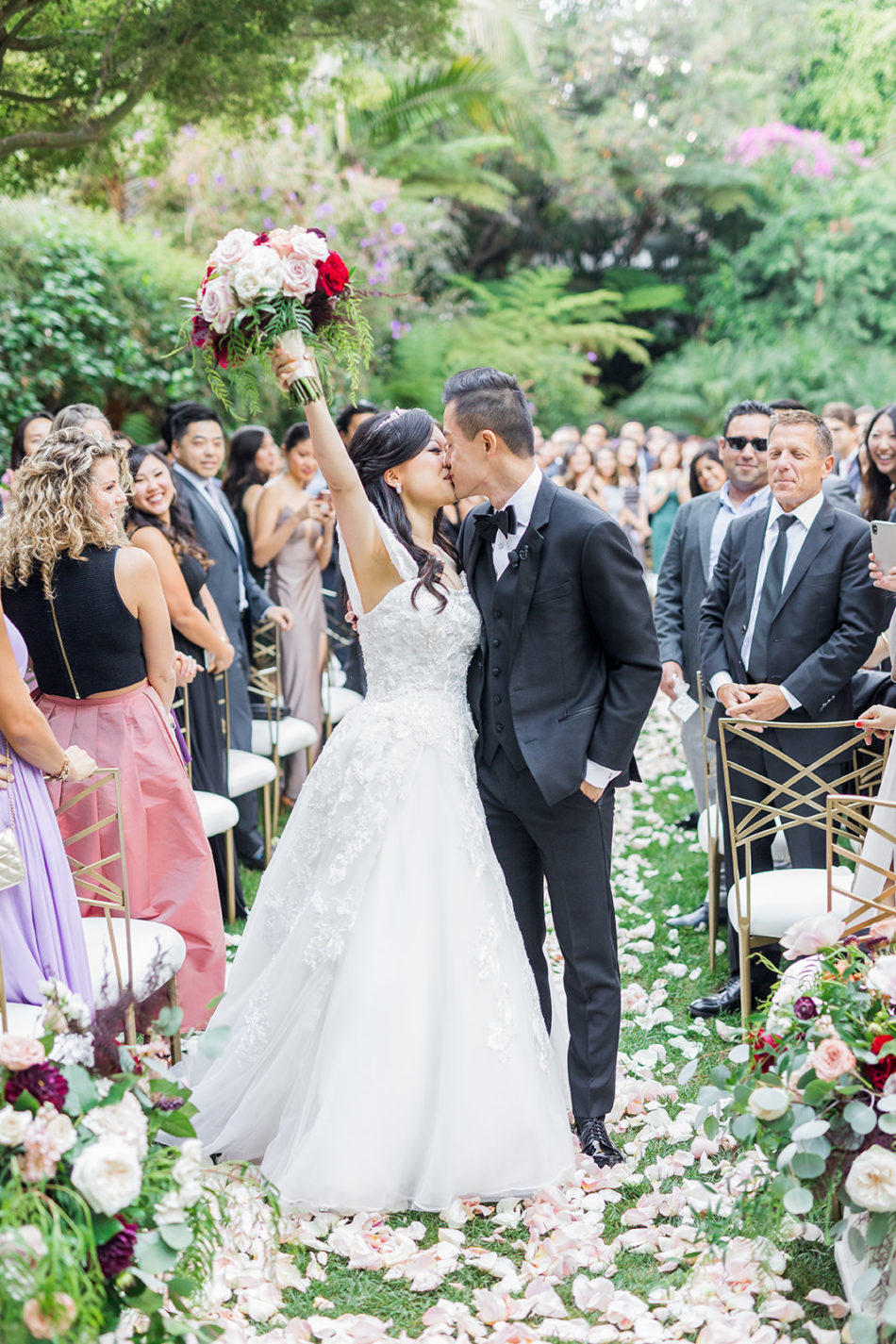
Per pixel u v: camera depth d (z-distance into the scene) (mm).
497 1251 2451
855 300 16609
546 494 2689
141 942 2865
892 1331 1936
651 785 6031
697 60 16797
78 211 9234
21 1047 1809
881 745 3527
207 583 4570
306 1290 2322
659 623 4508
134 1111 1840
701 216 17938
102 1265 1742
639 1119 2930
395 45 5656
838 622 3453
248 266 2441
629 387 17906
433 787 2701
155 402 9031
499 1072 2600
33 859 2514
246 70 5262
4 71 5145
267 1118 2699
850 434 6273
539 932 2908
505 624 2729
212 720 4195
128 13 4938
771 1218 2086
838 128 17516
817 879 3223
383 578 2752
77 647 3096
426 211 13484
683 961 3910
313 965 2664
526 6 15133
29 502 3031
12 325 7965
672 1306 2221
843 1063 1923
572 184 16859
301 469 5137
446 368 13648
